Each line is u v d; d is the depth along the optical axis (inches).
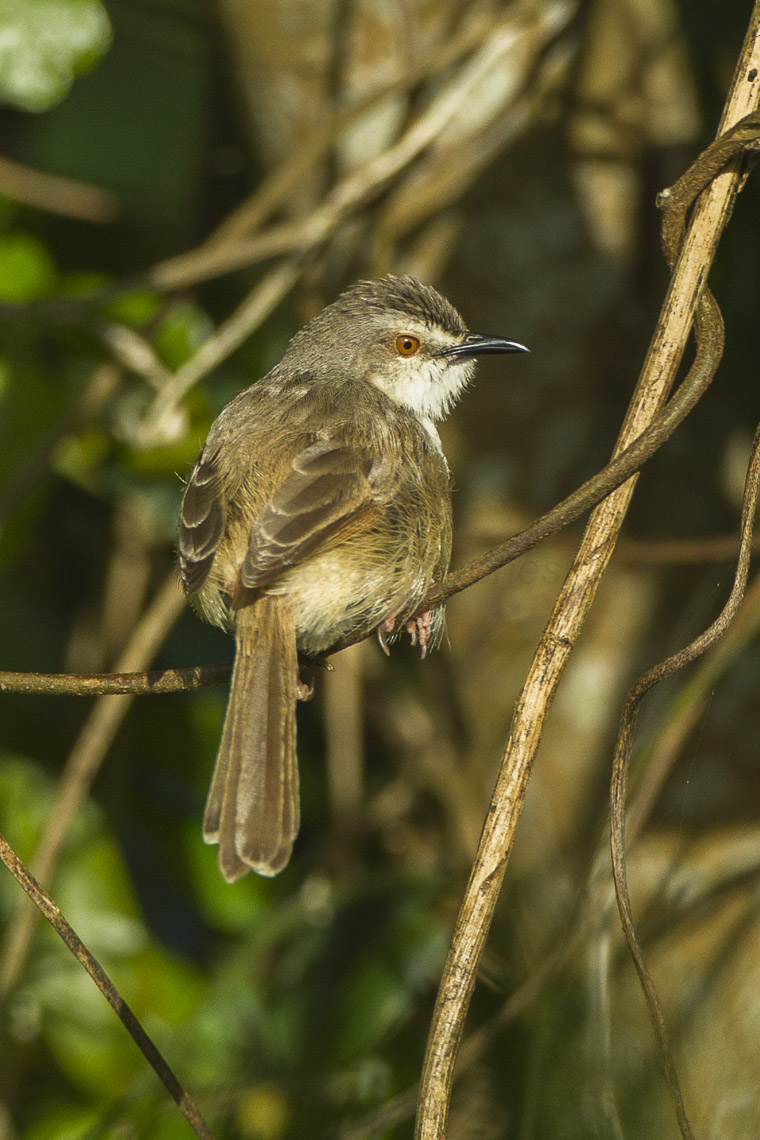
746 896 346.3
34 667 479.5
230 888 459.2
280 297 429.1
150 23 494.3
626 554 377.1
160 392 433.7
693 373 232.8
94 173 494.6
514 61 438.6
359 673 447.8
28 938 379.9
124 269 497.0
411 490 306.3
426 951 410.3
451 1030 221.3
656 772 317.7
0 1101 399.2
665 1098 302.2
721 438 436.8
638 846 370.3
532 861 416.2
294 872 462.0
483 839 226.1
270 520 280.2
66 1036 404.8
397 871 433.7
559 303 440.5
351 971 410.3
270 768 249.1
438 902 426.9
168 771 474.6
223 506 290.7
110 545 490.3
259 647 268.2
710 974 326.6
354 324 370.0
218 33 452.8
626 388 439.8
